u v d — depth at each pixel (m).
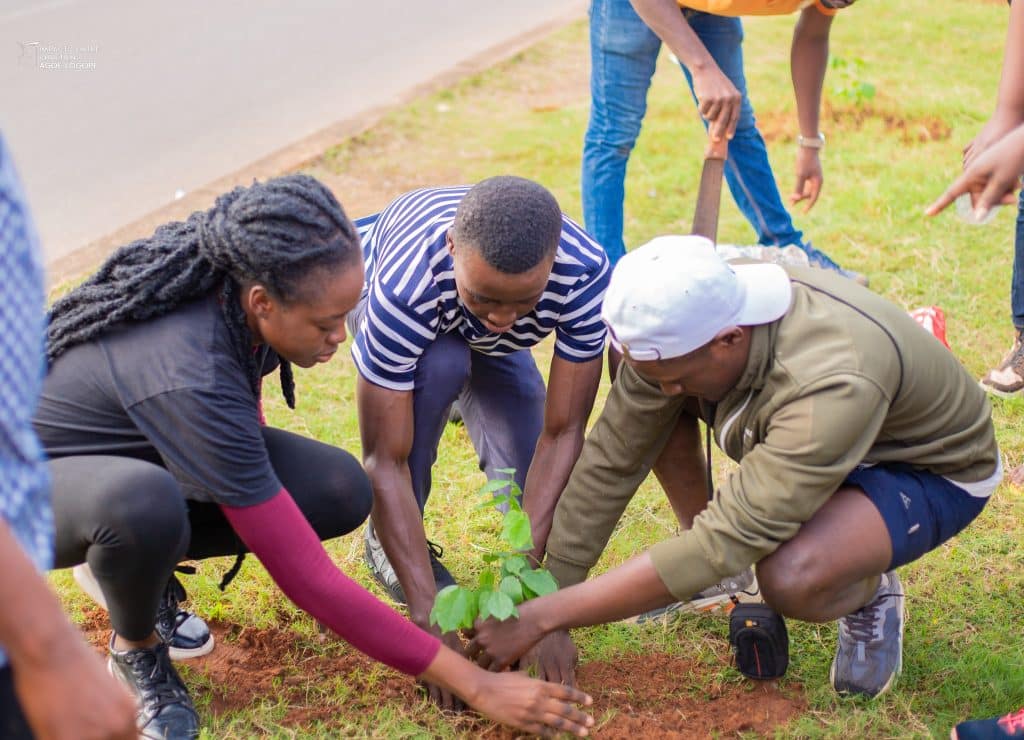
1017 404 3.80
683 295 2.15
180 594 2.79
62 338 2.29
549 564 2.67
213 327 2.18
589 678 2.72
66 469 2.22
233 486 2.15
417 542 2.66
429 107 7.12
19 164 6.16
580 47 8.68
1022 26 2.59
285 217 2.05
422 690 2.66
